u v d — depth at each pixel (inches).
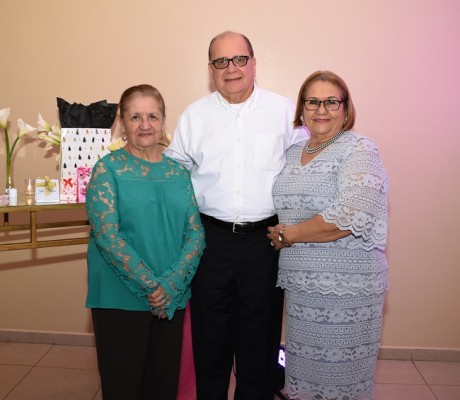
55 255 119.7
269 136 80.7
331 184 68.9
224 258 79.7
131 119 72.4
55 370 108.8
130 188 71.5
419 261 114.0
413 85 109.3
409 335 116.5
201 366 84.0
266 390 84.3
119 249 68.3
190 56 111.3
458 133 110.2
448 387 105.0
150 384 79.4
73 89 113.4
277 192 74.6
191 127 83.7
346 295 68.6
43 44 112.8
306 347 70.8
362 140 68.7
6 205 78.9
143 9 110.8
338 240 68.4
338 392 70.1
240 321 82.5
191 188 78.4
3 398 97.1
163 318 76.3
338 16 108.6
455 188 111.7
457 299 114.7
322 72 71.4
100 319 73.7
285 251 73.0
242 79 78.8
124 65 112.3
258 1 109.4
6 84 114.3
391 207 112.7
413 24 107.9
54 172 115.7
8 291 120.8
